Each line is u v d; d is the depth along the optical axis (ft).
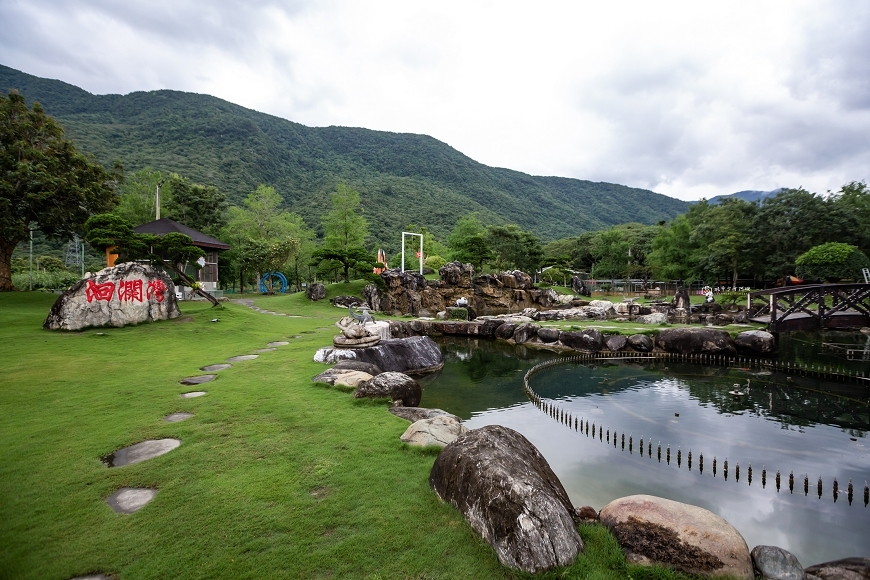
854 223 131.64
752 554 15.16
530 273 219.41
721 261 157.69
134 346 51.29
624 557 14.71
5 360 41.63
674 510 16.25
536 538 13.88
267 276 179.52
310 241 246.27
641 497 17.51
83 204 89.66
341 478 19.92
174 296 68.69
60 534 15.39
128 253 76.89
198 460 21.62
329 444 23.98
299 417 28.45
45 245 202.18
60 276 125.70
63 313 55.62
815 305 111.24
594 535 15.83
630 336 79.92
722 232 157.17
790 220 142.61
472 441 19.02
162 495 18.15
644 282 202.08
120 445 23.39
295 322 87.30
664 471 30.73
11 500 17.62
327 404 31.53
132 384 35.58
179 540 15.14
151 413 28.66
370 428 26.71
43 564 13.78
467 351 82.99
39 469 20.42
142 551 14.52
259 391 34.71
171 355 48.26
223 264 168.55
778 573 14.23
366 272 124.98
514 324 94.12
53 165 85.46
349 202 186.50
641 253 247.91
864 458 33.91
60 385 34.63
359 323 55.06
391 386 33.78
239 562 14.01
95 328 58.08
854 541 22.47
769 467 32.07
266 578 13.33
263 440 24.39
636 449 35.04
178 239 80.48
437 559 14.29
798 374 63.57
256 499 17.92
